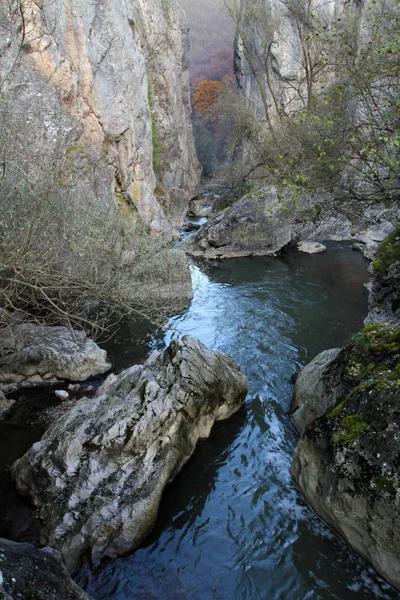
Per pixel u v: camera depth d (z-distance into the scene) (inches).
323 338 380.2
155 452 211.3
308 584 169.6
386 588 165.5
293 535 190.1
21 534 182.2
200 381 244.5
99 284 328.5
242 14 1013.2
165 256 458.3
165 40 1096.8
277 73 987.3
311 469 204.1
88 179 484.4
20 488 203.6
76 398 285.4
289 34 950.4
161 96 976.3
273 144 628.1
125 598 165.2
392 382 189.0
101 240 332.8
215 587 169.8
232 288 520.4
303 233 719.1
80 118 540.4
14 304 333.7
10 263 269.0
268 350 358.6
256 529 194.1
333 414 201.9
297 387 282.7
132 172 637.3
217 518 200.2
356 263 606.5
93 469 198.7
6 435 247.1
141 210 652.7
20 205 283.0
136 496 193.6
